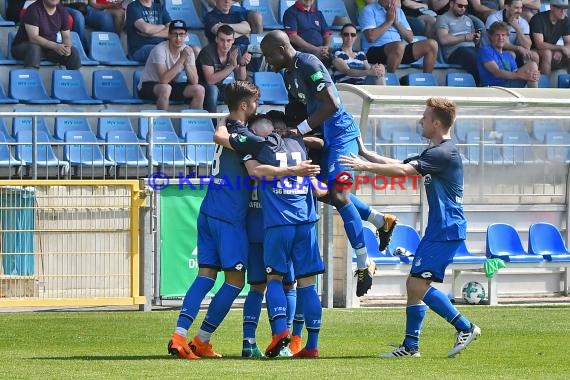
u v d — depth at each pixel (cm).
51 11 5603
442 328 3541
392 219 3138
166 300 4175
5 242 3816
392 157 4369
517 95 4509
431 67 6266
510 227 4503
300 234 2662
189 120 5459
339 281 4281
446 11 6631
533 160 4650
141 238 3972
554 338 3216
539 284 4688
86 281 3916
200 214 2723
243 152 2628
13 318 3719
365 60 5956
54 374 2294
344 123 3019
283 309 2653
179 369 2394
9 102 5384
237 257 2662
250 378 2223
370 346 3052
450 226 2633
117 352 2864
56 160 4688
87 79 5753
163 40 5894
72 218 3875
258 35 6112
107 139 5106
